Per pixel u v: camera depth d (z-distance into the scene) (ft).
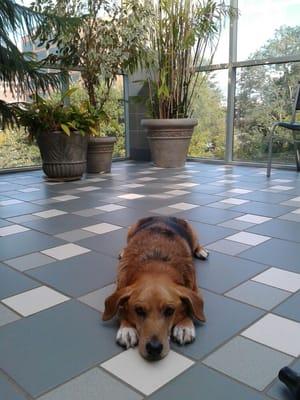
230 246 5.41
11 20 9.02
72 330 3.33
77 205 7.99
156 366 2.83
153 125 13.05
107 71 11.84
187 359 2.91
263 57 12.66
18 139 12.75
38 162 13.46
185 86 13.32
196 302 3.20
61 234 6.06
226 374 2.74
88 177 11.60
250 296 3.93
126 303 3.14
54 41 11.57
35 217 7.09
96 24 11.66
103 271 4.60
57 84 10.62
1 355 2.99
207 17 12.44
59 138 10.45
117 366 2.84
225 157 14.20
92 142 11.80
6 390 2.61
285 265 4.73
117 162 15.31
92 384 2.66
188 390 2.59
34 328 3.37
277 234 5.93
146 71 13.71
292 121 11.64
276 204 7.84
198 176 11.53
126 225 6.51
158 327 2.89
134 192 9.25
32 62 10.10
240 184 10.14
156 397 2.53
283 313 3.59
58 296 3.97
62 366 2.85
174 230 4.37
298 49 11.87
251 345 3.08
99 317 3.53
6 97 10.82
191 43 12.41
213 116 14.25
